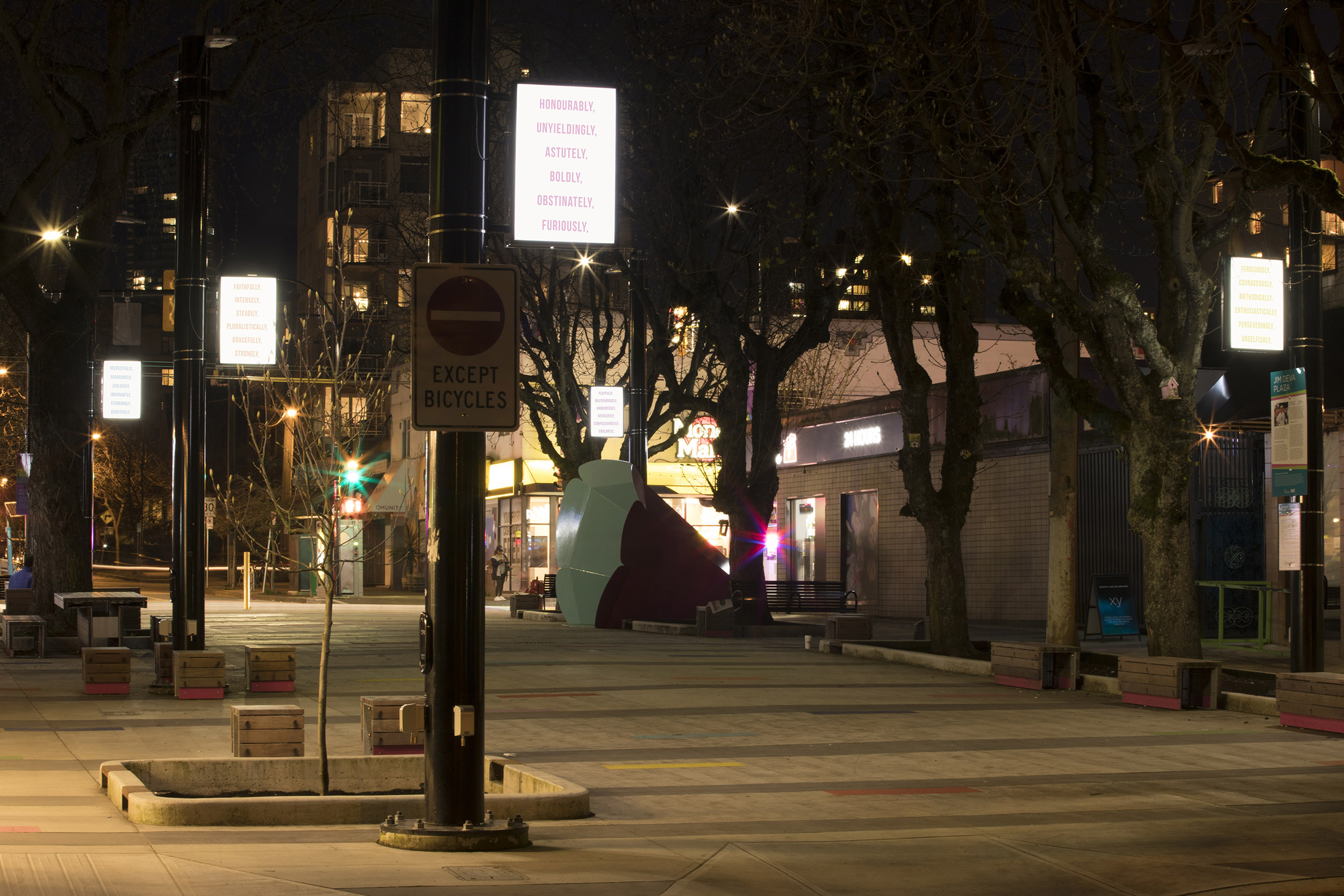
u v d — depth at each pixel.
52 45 23.67
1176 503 17.31
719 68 21.55
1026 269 17.56
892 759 12.07
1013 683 18.34
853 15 18.61
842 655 23.31
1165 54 16.17
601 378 35.00
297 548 54.00
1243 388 22.83
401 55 26.47
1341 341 21.39
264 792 10.26
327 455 25.52
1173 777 11.19
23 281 24.05
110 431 86.25
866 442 38.16
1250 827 9.07
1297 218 15.46
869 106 19.12
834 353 43.56
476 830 7.93
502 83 29.45
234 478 55.69
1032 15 16.30
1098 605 26.12
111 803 9.34
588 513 31.53
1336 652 22.70
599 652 23.62
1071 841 8.54
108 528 96.44
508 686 17.80
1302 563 15.37
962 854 8.11
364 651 23.70
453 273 8.00
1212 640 24.64
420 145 62.72
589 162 9.15
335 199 62.22
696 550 31.47
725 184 26.69
